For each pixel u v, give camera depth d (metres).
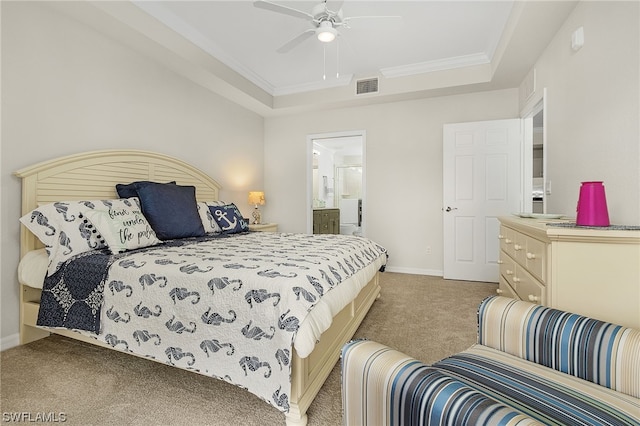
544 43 2.68
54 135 2.27
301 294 1.31
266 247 2.19
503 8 2.61
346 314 1.97
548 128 2.66
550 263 1.27
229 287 1.39
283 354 1.22
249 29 2.97
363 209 4.49
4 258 2.00
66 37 2.34
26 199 2.05
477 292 3.28
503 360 1.03
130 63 2.82
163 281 1.53
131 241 2.01
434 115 4.11
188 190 2.85
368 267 2.31
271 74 4.05
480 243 3.75
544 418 0.73
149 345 1.51
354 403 0.79
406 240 4.28
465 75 3.64
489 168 3.69
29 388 1.54
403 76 3.90
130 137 2.83
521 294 1.73
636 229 1.25
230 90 3.83
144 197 2.46
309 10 2.67
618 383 0.86
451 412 0.59
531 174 3.55
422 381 0.67
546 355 1.00
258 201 4.40
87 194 2.41
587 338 0.92
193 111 3.57
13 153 2.05
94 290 1.68
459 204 3.83
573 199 2.17
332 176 8.66
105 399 1.46
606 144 1.76
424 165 4.17
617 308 1.18
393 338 2.13
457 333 2.21
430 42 3.21
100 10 2.29
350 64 3.76
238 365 1.31
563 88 2.36
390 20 2.31
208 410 1.39
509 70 3.24
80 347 1.99
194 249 2.06
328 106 4.48
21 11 2.08
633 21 1.52
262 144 5.02
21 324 2.03
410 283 3.67
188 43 3.03
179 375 1.67
